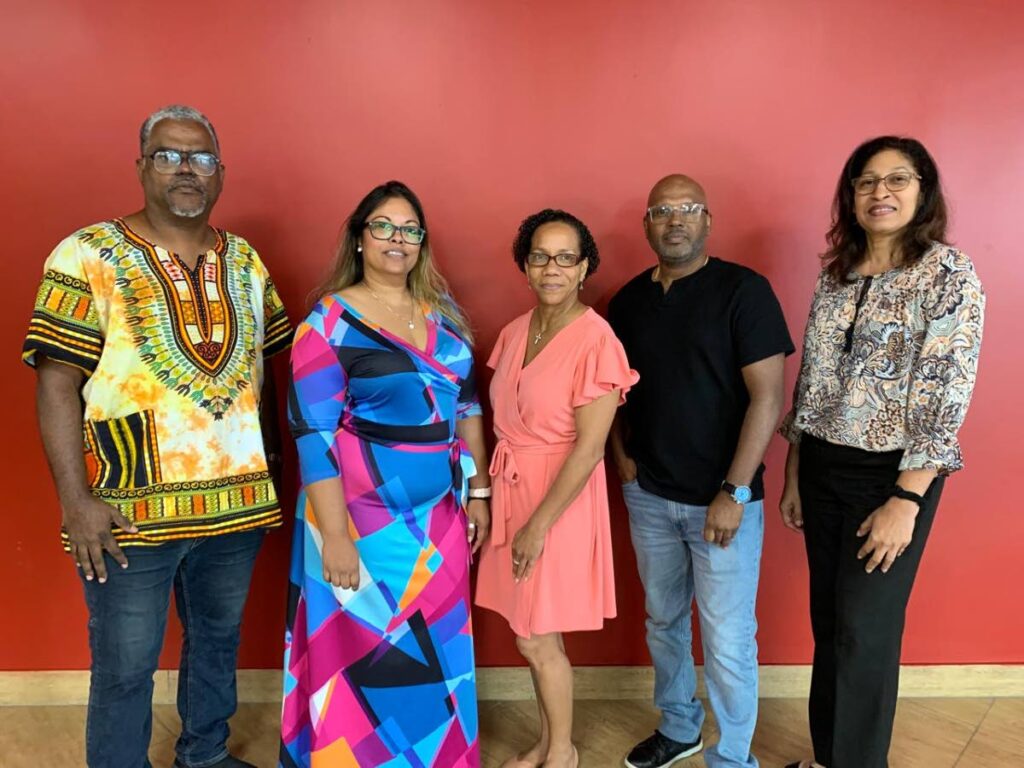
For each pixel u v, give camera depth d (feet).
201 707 6.11
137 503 5.11
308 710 5.64
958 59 6.72
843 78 6.73
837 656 5.48
